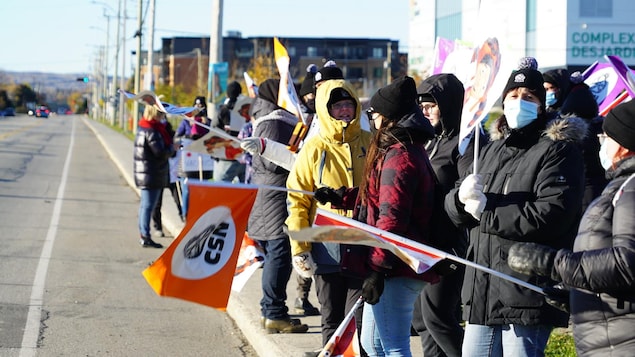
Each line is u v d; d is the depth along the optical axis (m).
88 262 10.79
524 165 4.39
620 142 3.44
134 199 18.70
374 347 4.70
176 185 13.67
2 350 6.87
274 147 6.45
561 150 4.33
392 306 4.60
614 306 3.36
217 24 17.56
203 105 13.43
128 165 26.64
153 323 7.96
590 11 50.03
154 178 11.95
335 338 4.88
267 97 7.20
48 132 59.81
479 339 4.54
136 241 12.62
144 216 12.04
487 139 5.60
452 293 5.33
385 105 4.56
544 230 4.23
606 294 3.39
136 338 7.41
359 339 5.45
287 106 6.91
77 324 7.78
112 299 8.83
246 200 4.37
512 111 4.40
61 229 13.53
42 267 10.30
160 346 7.20
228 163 12.60
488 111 4.11
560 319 4.36
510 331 4.43
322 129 5.61
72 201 17.70
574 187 4.27
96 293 9.07
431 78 5.59
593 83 8.39
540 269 3.52
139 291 9.25
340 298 5.76
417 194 4.53
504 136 4.65
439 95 5.50
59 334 7.41
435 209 4.64
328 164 5.56
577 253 3.40
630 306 3.33
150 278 4.25
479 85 4.26
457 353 5.41
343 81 5.57
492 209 4.35
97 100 132.12
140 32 40.81
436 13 52.09
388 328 4.63
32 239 12.44
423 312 5.44
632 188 3.33
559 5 49.59
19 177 22.84
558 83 6.88
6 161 28.80
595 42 50.19
